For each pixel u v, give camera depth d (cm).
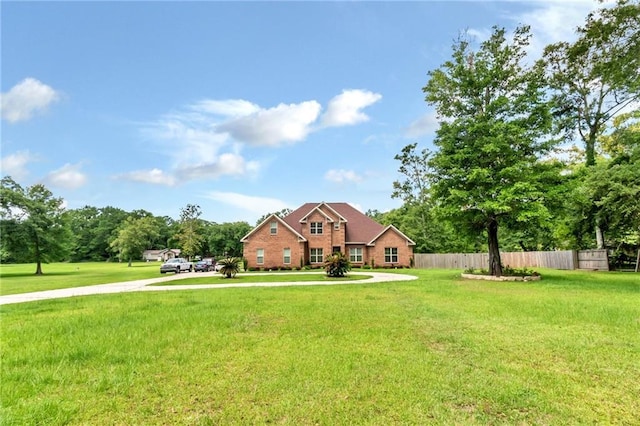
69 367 528
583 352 580
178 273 3631
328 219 3650
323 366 520
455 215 2039
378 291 1438
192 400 412
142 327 787
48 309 1109
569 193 1859
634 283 1591
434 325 788
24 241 3984
